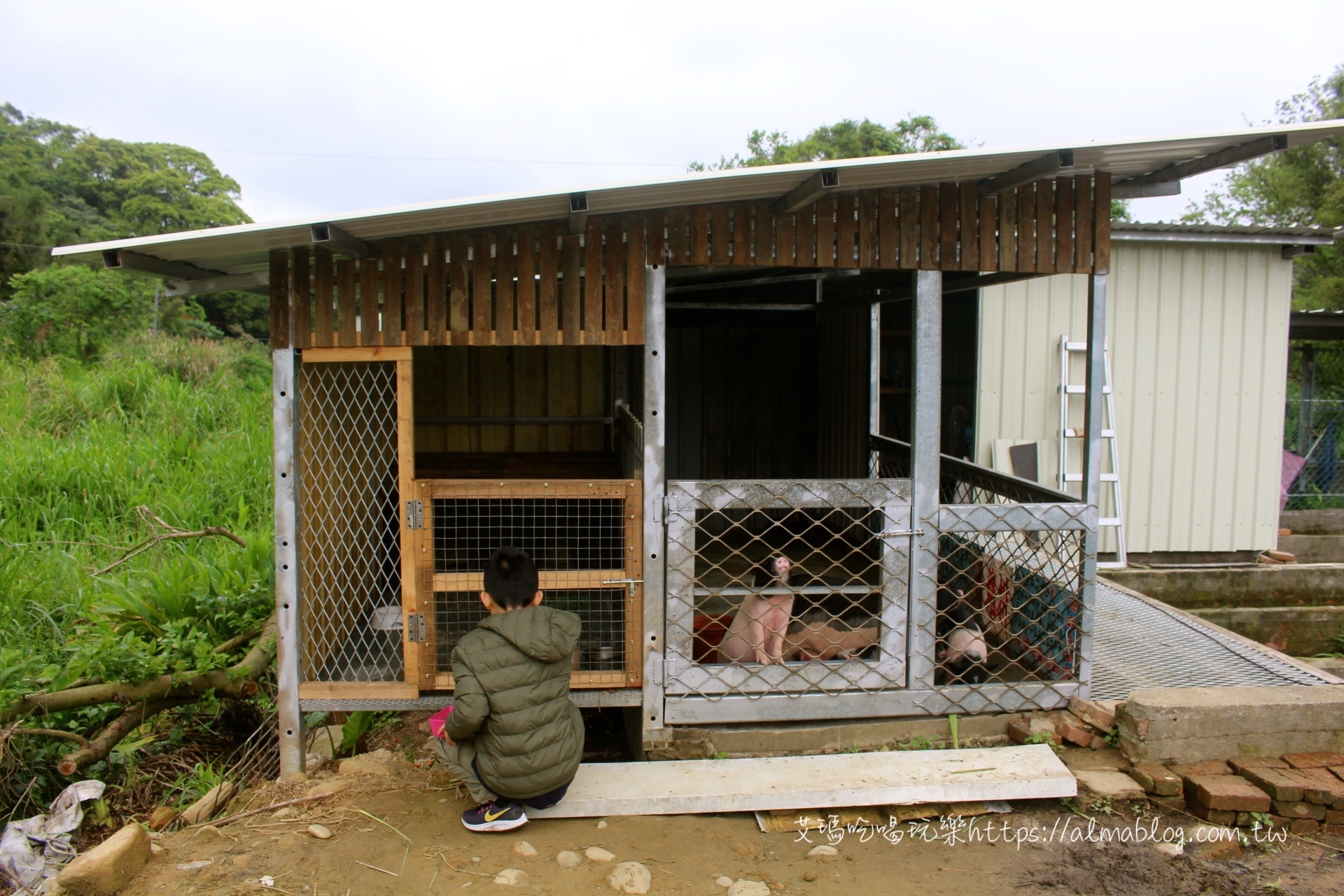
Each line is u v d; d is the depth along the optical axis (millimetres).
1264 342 7621
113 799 4043
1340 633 7191
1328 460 10383
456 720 3090
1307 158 19953
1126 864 3156
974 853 3236
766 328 7797
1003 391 7250
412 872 3031
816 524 3939
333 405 4281
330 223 3146
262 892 2891
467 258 3693
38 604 5574
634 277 3717
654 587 3836
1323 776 3475
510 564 3277
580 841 3242
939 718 4031
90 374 12133
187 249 3418
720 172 3186
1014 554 4762
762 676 3918
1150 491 7590
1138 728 3697
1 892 3123
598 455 6289
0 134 33062
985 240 3906
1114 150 3457
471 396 6449
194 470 8852
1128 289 7434
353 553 4609
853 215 3836
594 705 3893
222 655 4367
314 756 4172
